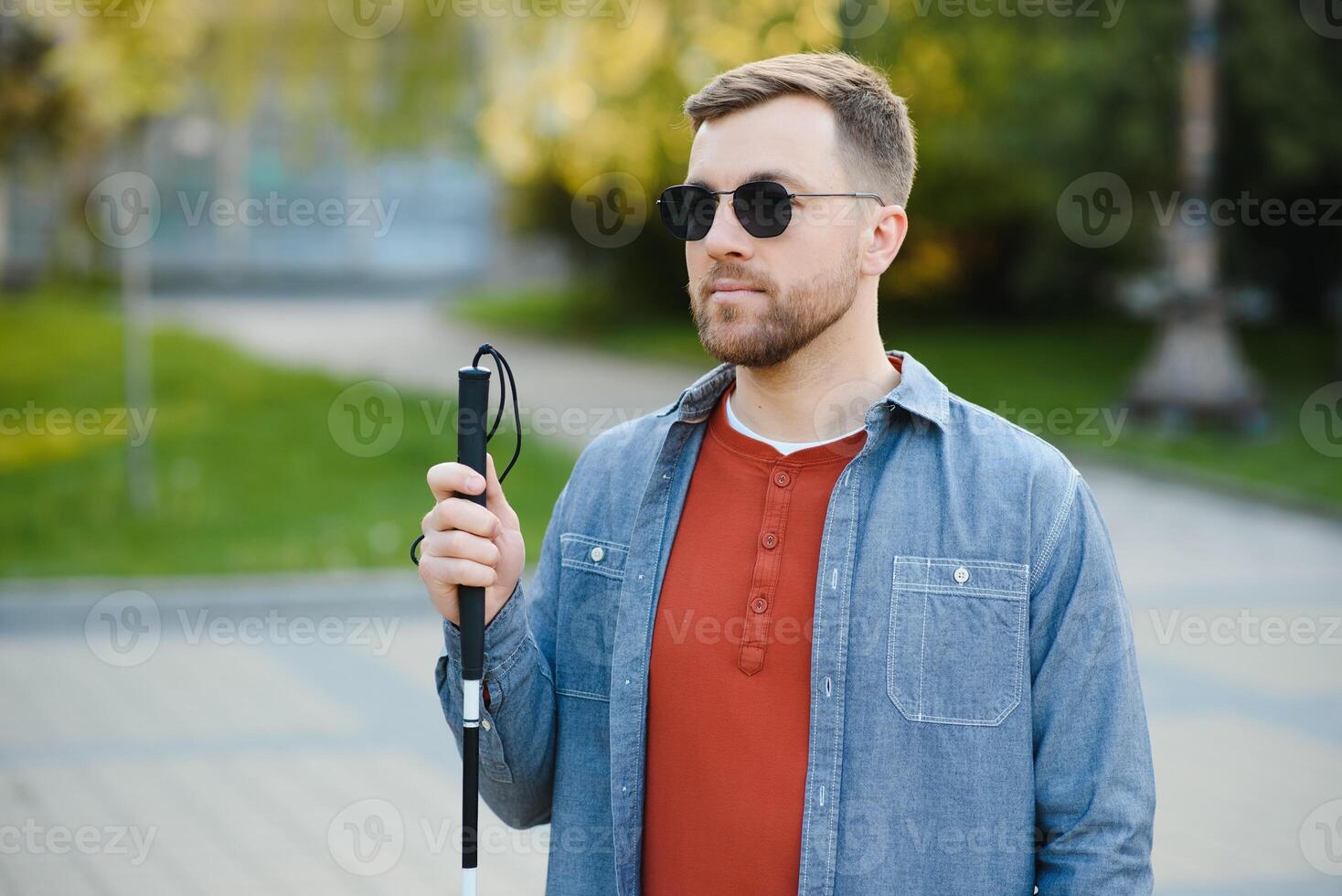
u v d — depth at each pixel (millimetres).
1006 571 1841
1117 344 19625
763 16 10000
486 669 1942
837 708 1822
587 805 2018
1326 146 15617
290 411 13266
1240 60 15250
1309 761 5418
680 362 19719
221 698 6195
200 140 14117
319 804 4953
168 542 8883
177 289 30812
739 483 1965
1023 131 16875
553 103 13016
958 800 1803
